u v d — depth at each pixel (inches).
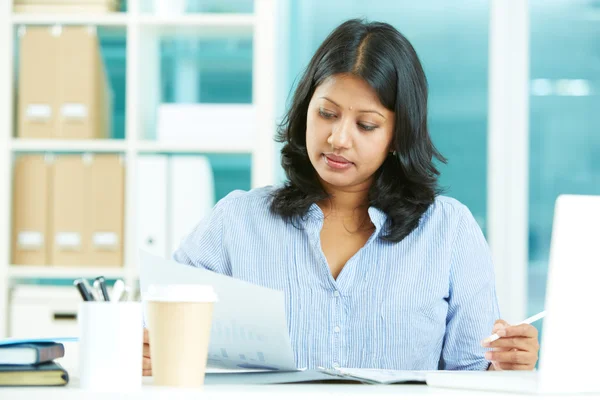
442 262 77.9
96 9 154.0
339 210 79.3
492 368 75.9
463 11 172.4
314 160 74.7
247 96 164.2
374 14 173.5
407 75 74.2
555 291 48.1
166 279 60.5
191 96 163.6
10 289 152.9
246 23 152.2
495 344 65.6
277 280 77.8
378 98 72.9
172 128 152.9
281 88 172.2
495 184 169.2
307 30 173.5
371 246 77.9
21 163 152.0
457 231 79.0
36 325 148.6
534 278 168.9
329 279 76.7
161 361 50.8
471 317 78.0
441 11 172.9
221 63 164.2
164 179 149.3
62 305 148.8
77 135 152.9
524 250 168.4
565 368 48.6
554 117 170.6
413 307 76.7
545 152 170.6
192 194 148.9
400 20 173.3
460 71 172.6
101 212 151.1
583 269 48.4
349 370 60.9
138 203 149.3
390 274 77.2
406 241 78.4
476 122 171.9
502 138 169.5
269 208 80.2
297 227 78.5
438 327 77.8
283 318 56.8
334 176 74.0
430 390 50.9
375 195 77.1
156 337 51.0
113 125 164.2
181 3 155.6
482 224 171.3
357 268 77.3
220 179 161.8
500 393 49.4
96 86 154.5
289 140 79.2
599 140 170.2
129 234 150.9
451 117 172.4
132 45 152.7
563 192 169.9
